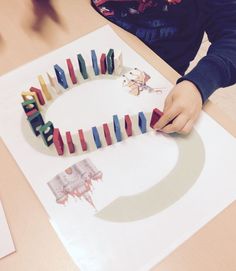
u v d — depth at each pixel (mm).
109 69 614
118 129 526
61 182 500
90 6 729
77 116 570
